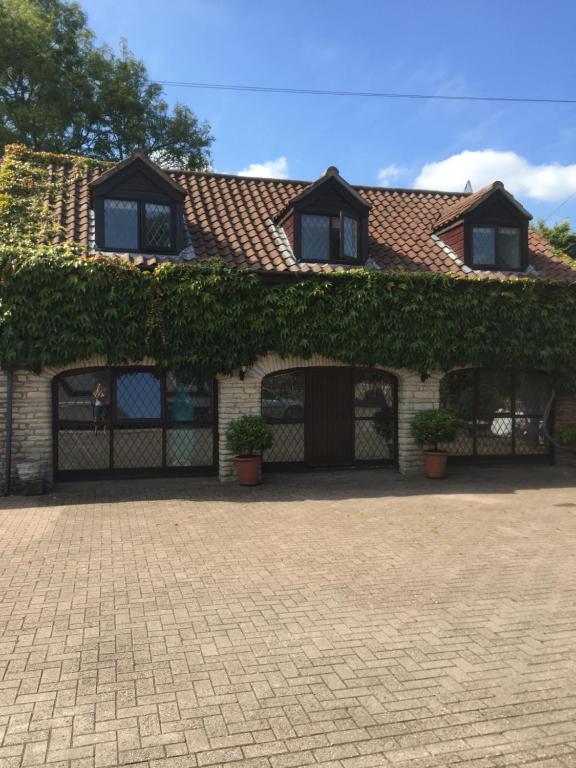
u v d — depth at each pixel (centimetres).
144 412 1103
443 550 673
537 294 1195
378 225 1372
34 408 1002
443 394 1257
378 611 495
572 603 516
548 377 1273
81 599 516
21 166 1239
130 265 1010
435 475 1127
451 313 1154
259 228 1252
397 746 316
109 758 304
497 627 464
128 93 2434
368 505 905
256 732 327
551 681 383
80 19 2370
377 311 1117
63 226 1112
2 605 502
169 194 1115
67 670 392
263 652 420
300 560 632
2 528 759
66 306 973
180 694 364
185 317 1028
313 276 1096
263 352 1081
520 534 744
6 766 297
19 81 2245
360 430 1215
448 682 380
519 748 315
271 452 1174
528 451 1302
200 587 548
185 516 829
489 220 1268
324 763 302
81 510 862
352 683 378
